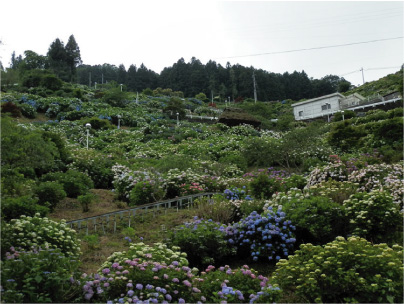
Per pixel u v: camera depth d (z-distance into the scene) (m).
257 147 17.73
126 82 98.75
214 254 5.95
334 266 4.19
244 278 4.49
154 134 30.20
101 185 13.64
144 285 4.01
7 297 3.36
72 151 16.20
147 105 51.59
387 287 3.87
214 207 8.01
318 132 17.91
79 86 61.62
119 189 11.34
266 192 10.13
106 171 13.91
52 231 5.34
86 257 5.75
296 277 4.46
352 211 6.41
